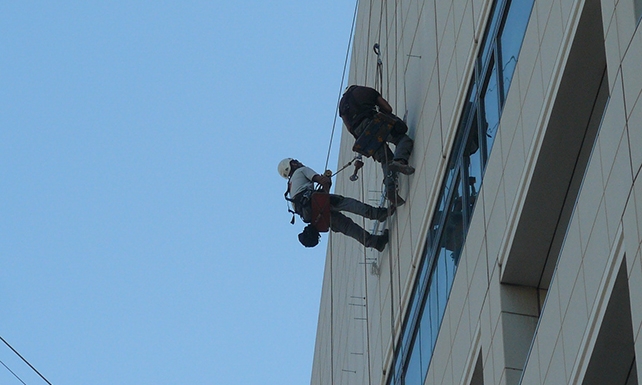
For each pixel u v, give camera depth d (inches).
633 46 888.9
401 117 1742.1
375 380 1875.0
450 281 1425.9
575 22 1054.4
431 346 1502.2
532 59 1168.2
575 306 996.6
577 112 1099.9
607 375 964.6
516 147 1196.5
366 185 2102.6
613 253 911.7
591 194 971.9
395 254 1717.5
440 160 1488.7
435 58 1565.0
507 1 1293.1
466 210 1379.2
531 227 1178.6
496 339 1213.1
